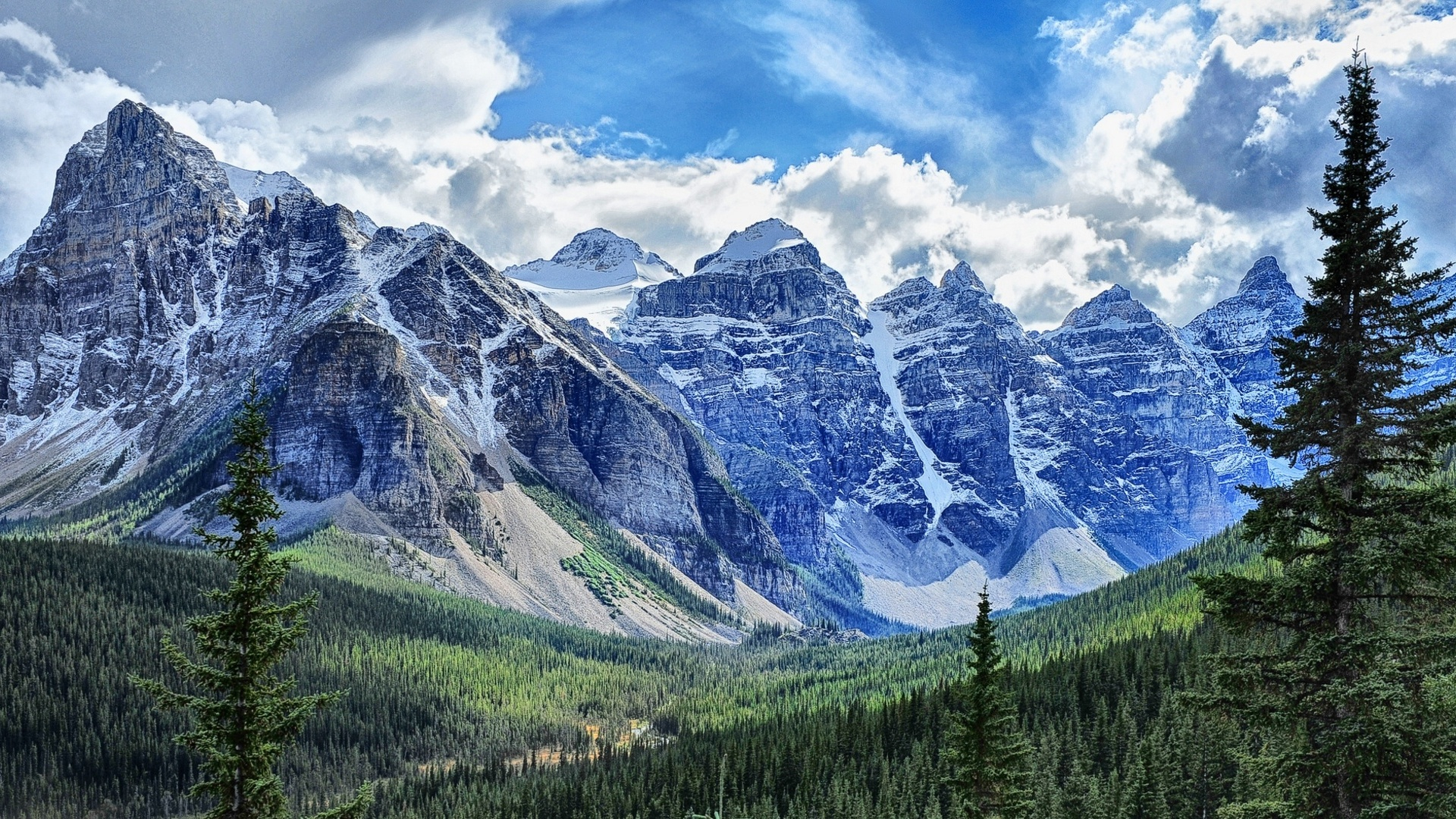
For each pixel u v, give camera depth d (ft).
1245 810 131.54
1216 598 133.59
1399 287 128.16
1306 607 129.39
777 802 584.40
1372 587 128.57
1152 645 631.97
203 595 148.05
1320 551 129.18
